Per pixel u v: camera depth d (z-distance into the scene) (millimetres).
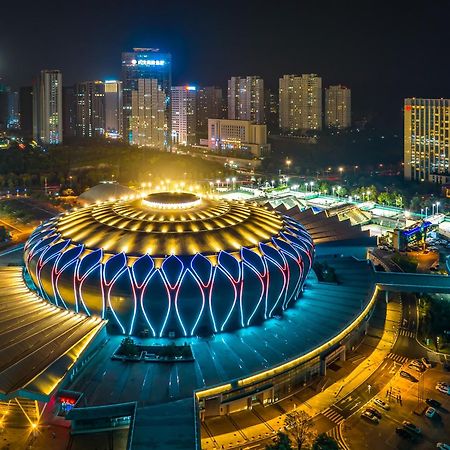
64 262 122125
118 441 94750
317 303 136000
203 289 115000
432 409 105438
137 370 106062
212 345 115500
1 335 107500
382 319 146375
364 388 113812
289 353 112438
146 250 120500
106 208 143000
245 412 105875
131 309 116188
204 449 95500
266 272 121250
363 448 95938
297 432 94562
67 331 110188
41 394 91125
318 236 184625
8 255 179625
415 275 157625
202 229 127875
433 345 131500
